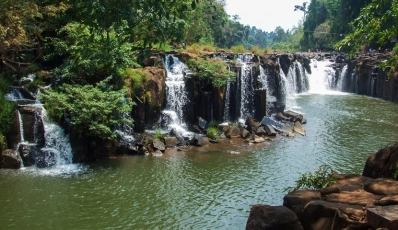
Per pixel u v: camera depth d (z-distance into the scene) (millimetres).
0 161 17625
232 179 16984
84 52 6469
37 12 20734
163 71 24000
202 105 25500
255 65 29234
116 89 20906
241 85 27750
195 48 32438
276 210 9344
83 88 19594
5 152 17703
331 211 8555
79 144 18938
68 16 23797
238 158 19953
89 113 18516
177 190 15680
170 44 34844
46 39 23875
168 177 17047
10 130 18125
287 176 17406
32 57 24312
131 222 13000
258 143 22938
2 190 15164
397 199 8219
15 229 12391
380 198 9117
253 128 24938
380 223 6914
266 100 28672
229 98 27047
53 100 19188
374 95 43094
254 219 9320
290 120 28047
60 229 12445
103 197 14852
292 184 16438
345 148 22078
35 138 18578
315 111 33719
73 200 14500
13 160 17594
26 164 17953
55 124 19016
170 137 21797
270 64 33938
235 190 15773
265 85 33719
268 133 24625
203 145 22141
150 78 22828
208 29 52500
